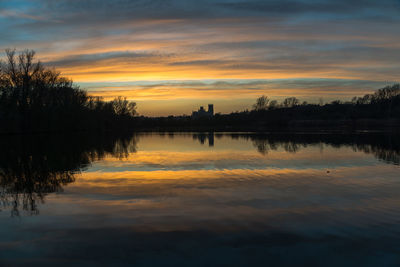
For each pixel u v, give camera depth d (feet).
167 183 60.70
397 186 56.39
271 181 61.72
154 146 155.53
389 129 346.33
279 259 27.78
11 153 121.80
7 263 27.58
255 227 35.40
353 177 65.46
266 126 548.31
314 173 70.69
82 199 48.98
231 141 185.37
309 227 35.24
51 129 284.00
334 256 28.27
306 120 562.66
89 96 349.82
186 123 626.23
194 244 30.96
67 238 32.86
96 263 27.40
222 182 61.11
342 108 633.20
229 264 26.99
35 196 51.42
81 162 94.02
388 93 563.07
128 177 67.77
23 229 35.70
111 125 457.27
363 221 37.06
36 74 243.60
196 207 43.60
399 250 29.25
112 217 39.63
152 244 31.09
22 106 238.68
